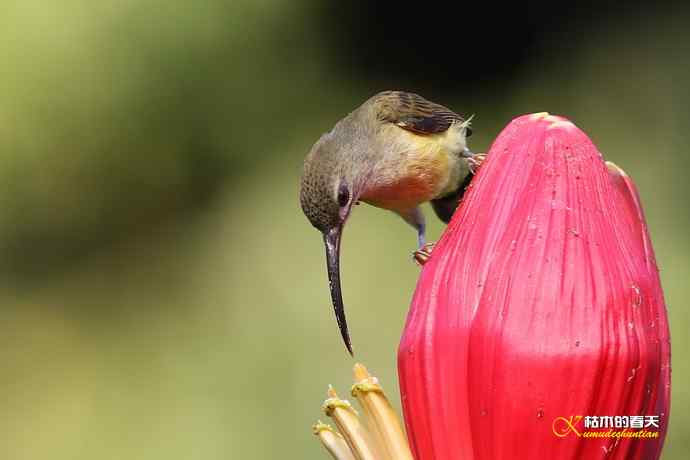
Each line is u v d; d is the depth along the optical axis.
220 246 15.54
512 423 3.41
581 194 3.59
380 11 17.00
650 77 15.04
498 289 3.50
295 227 15.09
